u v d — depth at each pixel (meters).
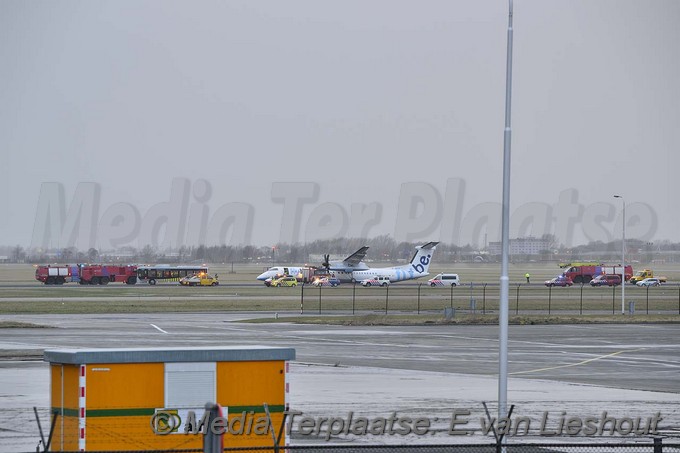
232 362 43.97
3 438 53.81
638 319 171.38
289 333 138.12
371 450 50.75
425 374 89.19
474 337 134.62
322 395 73.25
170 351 43.12
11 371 87.12
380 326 155.62
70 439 42.50
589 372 93.94
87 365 41.97
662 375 91.56
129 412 42.50
